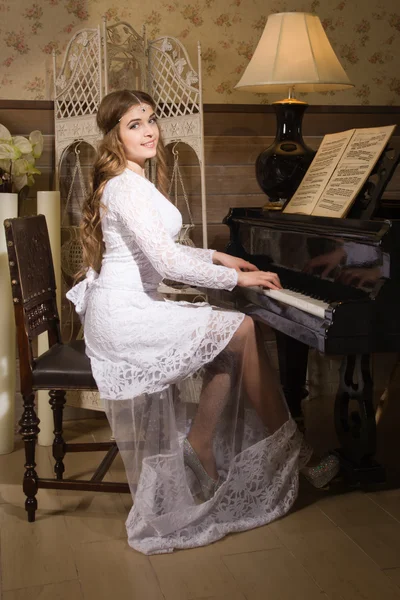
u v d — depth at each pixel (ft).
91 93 11.91
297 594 7.28
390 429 12.05
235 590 7.38
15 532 8.77
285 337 11.19
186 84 11.80
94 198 8.84
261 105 13.46
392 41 13.93
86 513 9.28
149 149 9.00
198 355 8.42
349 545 8.27
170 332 8.49
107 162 8.85
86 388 8.77
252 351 8.73
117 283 8.71
